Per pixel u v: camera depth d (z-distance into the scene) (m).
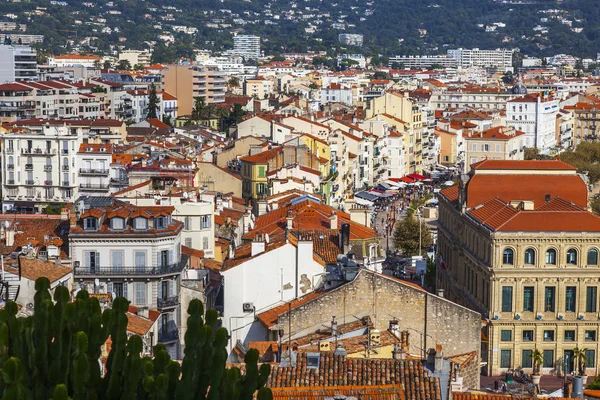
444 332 145.62
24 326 66.94
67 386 66.69
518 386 182.62
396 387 93.44
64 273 146.12
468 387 140.25
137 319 148.38
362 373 98.69
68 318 67.19
